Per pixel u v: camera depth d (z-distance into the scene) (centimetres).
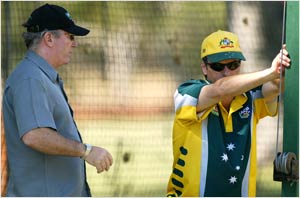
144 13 3375
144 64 3312
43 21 1304
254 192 1335
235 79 1249
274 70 1264
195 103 1285
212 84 1272
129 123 3186
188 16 3516
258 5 3612
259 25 3606
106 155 1277
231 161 1302
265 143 3030
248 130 1323
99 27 3173
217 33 1333
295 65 1274
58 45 1310
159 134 3200
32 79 1267
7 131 1300
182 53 3447
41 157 1290
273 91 1347
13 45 2544
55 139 1247
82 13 3166
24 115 1249
